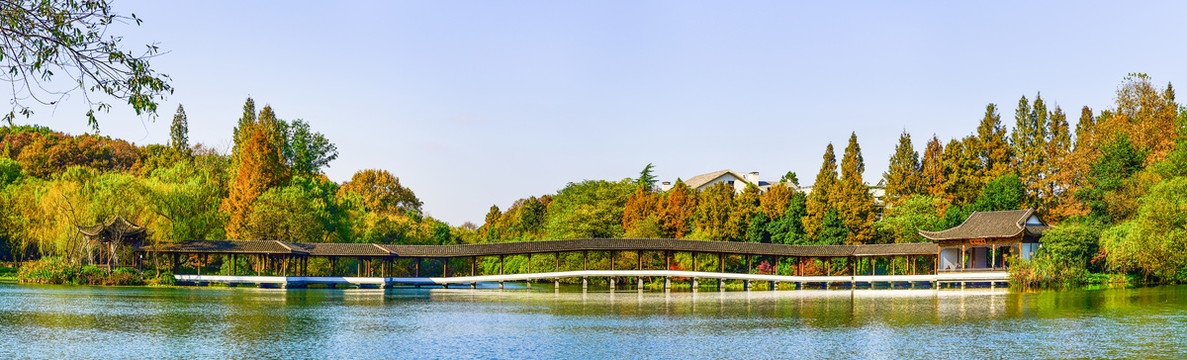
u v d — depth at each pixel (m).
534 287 99.44
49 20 20.80
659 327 49.31
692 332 46.97
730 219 109.25
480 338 44.31
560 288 96.94
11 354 37.53
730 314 57.28
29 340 41.56
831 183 111.81
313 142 144.62
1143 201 79.88
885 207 117.56
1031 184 110.25
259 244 88.88
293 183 114.06
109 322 49.16
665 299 73.12
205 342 41.69
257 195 104.75
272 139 119.38
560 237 117.75
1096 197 89.88
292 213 98.25
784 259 106.62
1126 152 90.94
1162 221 71.81
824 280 91.06
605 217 119.31
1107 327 47.75
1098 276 81.19
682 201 121.44
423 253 93.50
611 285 89.62
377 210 131.75
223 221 101.06
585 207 120.69
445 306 64.06
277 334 45.00
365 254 91.25
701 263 102.25
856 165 120.56
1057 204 106.56
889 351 39.84
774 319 53.75
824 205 109.06
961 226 89.00
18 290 73.81
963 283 84.44
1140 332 45.59
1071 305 61.00
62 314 53.16
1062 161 106.62
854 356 38.50
